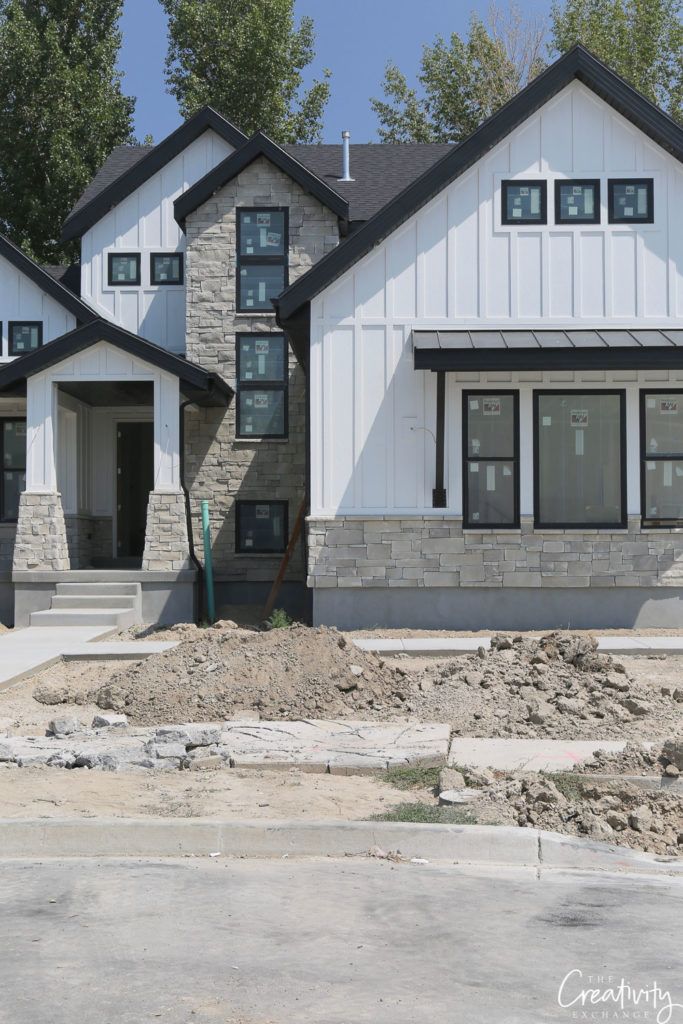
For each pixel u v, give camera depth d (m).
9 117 35.25
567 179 17.61
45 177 35.75
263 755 9.42
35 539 19.20
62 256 36.12
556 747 9.83
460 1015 4.83
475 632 17.09
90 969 5.36
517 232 17.61
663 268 17.61
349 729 10.49
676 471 17.55
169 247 22.86
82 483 21.86
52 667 14.59
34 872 7.05
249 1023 4.74
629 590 17.53
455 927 5.99
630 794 8.23
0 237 21.80
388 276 17.61
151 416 23.00
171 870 7.09
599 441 17.56
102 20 37.88
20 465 21.86
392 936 5.84
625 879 6.99
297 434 21.19
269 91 37.88
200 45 37.72
